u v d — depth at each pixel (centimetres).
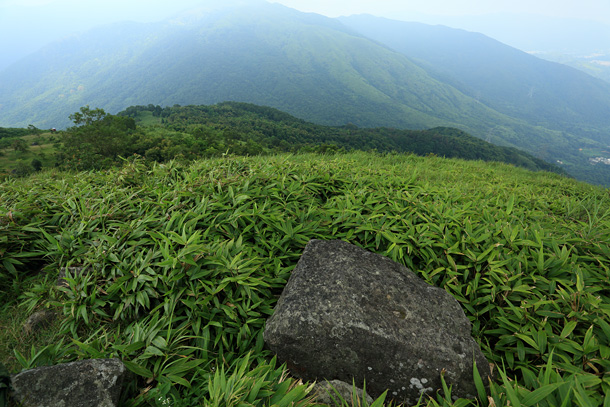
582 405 171
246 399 196
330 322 242
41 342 281
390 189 523
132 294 285
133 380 222
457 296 310
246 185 461
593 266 319
